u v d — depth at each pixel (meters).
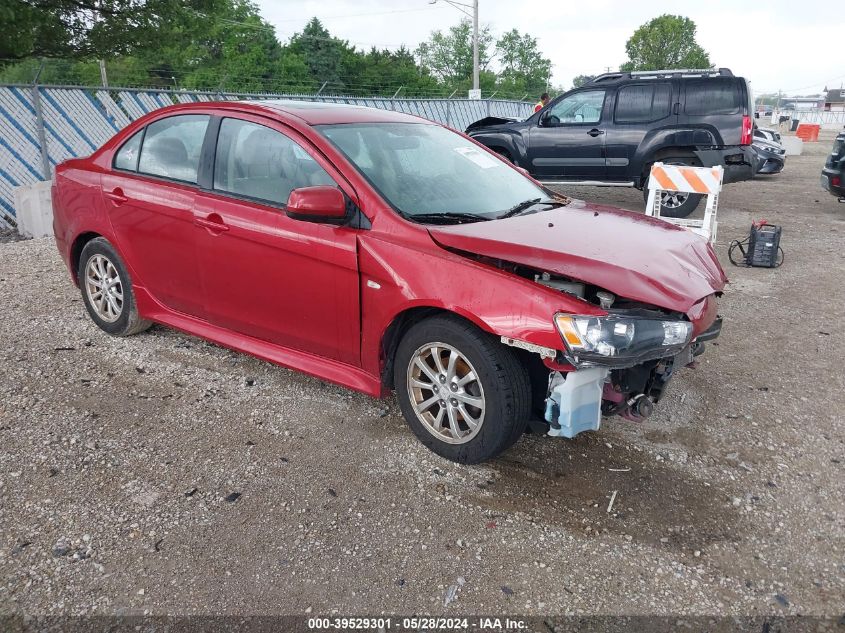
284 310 3.80
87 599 2.48
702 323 3.28
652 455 3.56
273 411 3.94
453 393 3.28
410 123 4.38
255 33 54.81
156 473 3.29
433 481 3.27
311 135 3.70
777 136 20.70
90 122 13.09
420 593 2.56
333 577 2.63
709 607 2.53
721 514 3.08
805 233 9.86
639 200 12.88
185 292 4.31
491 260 3.26
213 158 4.08
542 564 2.72
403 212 3.47
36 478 3.21
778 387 4.47
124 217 4.49
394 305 3.30
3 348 4.75
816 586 2.65
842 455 3.63
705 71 10.64
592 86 11.05
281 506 3.06
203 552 2.75
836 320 5.88
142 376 4.35
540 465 3.43
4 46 14.63
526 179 4.55
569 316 2.88
